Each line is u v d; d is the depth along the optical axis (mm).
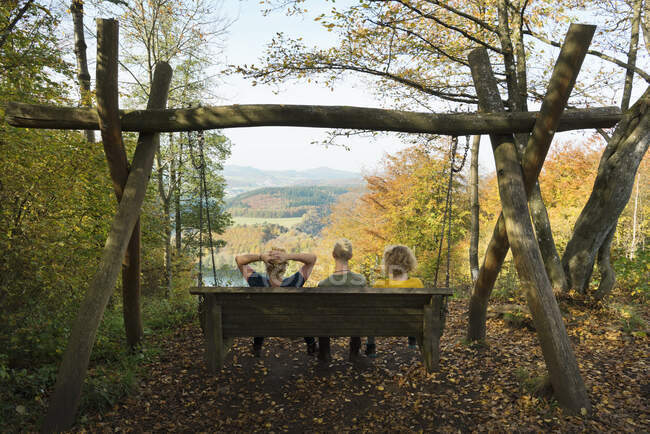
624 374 3850
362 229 25297
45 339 4098
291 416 3436
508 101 6559
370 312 3836
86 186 6266
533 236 3691
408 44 7945
